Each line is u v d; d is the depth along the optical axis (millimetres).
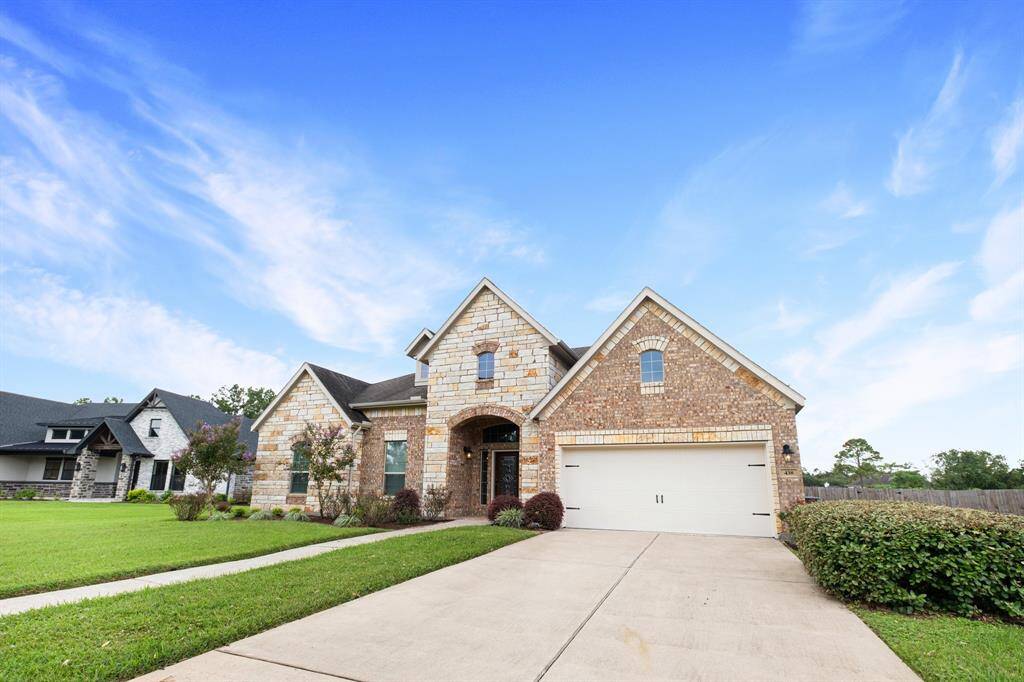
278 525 15906
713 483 15242
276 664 4812
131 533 13438
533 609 6816
